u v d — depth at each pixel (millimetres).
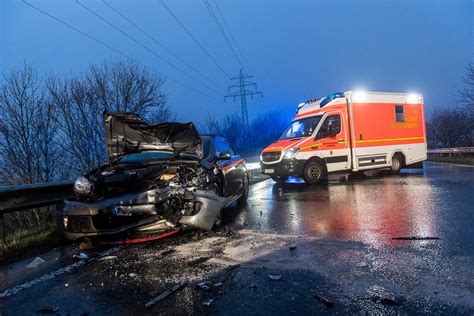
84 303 3064
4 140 12406
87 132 13953
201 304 2918
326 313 2662
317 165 11438
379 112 12688
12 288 3514
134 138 6445
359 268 3539
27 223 10469
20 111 12648
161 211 5070
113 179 5453
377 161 12531
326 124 11664
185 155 6516
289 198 8938
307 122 12055
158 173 5957
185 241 4961
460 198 7215
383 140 12711
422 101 14023
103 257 4379
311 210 6945
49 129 13109
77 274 3822
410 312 2607
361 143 12156
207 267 3809
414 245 4207
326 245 4406
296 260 3891
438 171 14492
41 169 12742
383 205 6965
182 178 5641
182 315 2748
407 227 5090
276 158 11352
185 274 3631
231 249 4445
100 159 13945
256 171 19109
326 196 8750
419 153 13734
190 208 5129
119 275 3711
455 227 4918
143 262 4098
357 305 2762
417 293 2910
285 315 2672
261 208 7656
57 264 4254
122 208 4945
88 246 4949
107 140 6352
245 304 2885
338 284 3174
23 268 4180
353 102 12094
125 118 6004
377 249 4125
